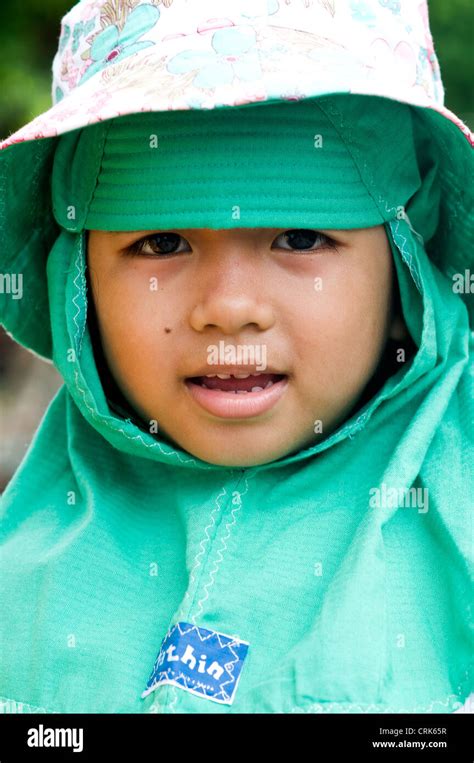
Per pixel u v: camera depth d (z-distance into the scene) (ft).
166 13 4.69
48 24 15.65
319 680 4.09
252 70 4.28
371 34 4.74
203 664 4.34
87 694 4.54
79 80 4.96
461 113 16.34
